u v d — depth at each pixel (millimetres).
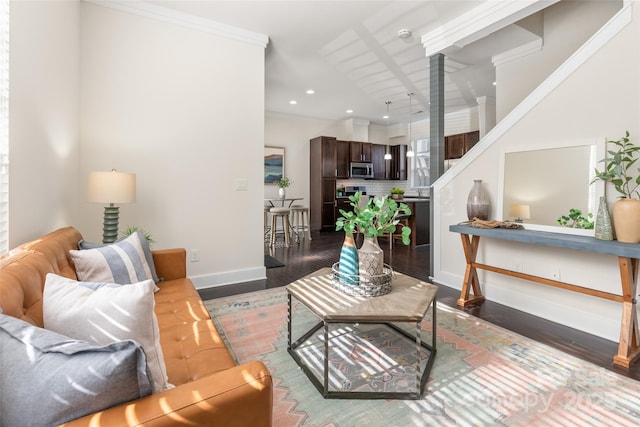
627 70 2111
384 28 3346
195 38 3131
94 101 2707
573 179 2373
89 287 1021
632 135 2096
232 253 3422
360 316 1547
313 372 1800
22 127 1641
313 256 4801
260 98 3504
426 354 1995
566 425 1393
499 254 2930
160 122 2996
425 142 7875
